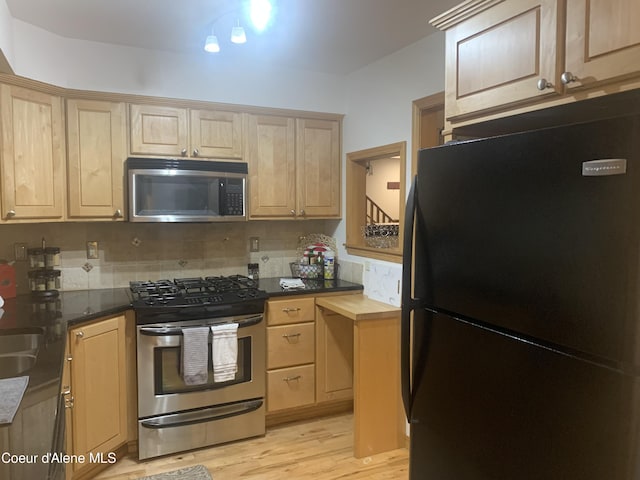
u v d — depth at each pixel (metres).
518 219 1.14
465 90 1.63
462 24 1.65
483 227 1.24
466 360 1.32
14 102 2.56
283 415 3.34
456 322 1.35
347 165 3.72
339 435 3.17
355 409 2.88
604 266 0.94
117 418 2.73
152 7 2.48
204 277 3.61
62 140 2.88
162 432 2.84
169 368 2.86
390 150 3.21
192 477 2.61
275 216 3.54
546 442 1.08
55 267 3.13
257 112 3.43
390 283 3.14
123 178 3.04
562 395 1.04
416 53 2.94
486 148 1.23
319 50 3.12
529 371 1.12
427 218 1.46
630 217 0.89
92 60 2.98
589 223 0.97
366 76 3.45
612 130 0.92
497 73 1.50
